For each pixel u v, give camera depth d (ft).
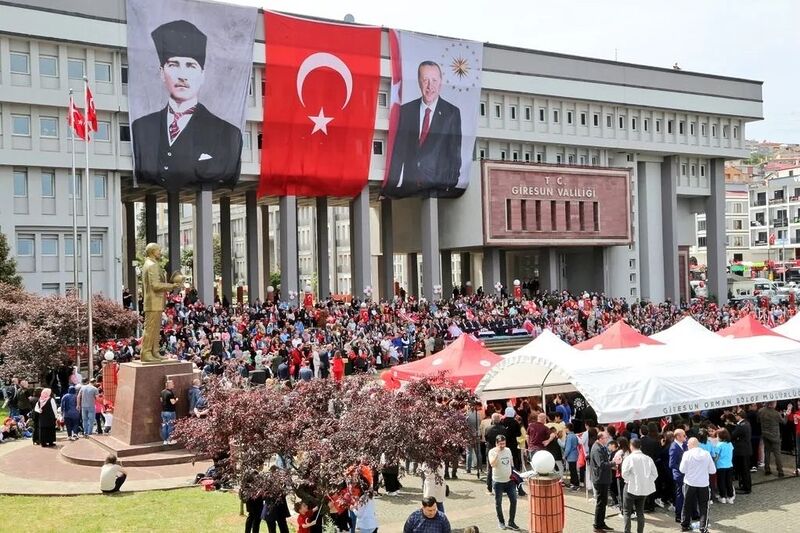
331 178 202.59
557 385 88.94
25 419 100.22
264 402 51.29
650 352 79.82
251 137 195.62
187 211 428.15
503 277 259.60
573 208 233.14
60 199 172.86
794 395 78.23
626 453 62.44
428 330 154.81
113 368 96.99
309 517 48.08
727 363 77.82
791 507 66.44
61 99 170.91
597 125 246.88
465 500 68.59
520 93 229.25
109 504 65.51
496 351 161.17
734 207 434.30
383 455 48.98
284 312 165.78
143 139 176.14
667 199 263.90
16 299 139.33
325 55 197.47
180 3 177.99
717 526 61.16
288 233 200.44
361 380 55.98
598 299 210.79
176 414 83.05
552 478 53.36
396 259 366.84
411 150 211.61
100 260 178.19
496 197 220.23
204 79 181.06
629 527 58.70
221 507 64.39
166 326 141.18
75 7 169.99
